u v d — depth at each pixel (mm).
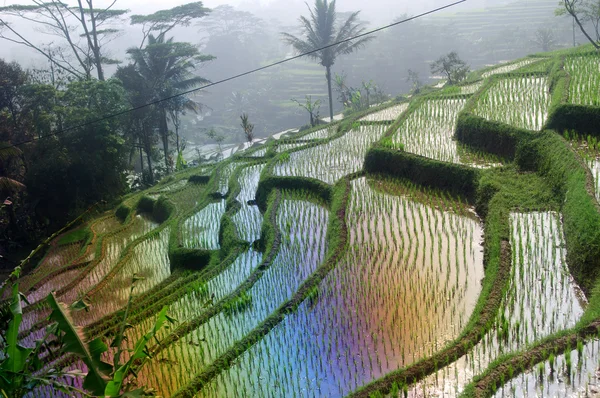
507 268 9914
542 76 24031
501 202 13023
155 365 9039
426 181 16406
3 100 27484
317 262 12641
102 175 27578
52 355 6691
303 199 17625
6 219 25672
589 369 6883
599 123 15195
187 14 40094
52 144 26625
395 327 9008
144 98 35219
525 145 15125
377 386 7293
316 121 39875
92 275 16938
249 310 10750
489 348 7812
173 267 15672
